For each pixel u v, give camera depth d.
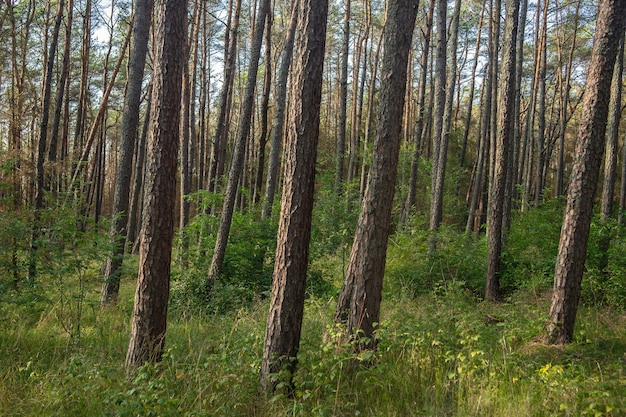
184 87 15.56
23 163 9.91
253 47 10.49
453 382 5.02
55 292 7.68
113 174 39.84
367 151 19.58
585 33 24.36
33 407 4.44
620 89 12.03
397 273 11.44
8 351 5.88
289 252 4.91
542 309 8.37
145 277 5.48
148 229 5.48
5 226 6.96
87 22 20.53
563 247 6.66
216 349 6.17
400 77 5.40
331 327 5.86
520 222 12.91
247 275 11.01
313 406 4.48
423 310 7.85
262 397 4.73
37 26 20.84
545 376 4.83
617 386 4.46
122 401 4.23
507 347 6.06
